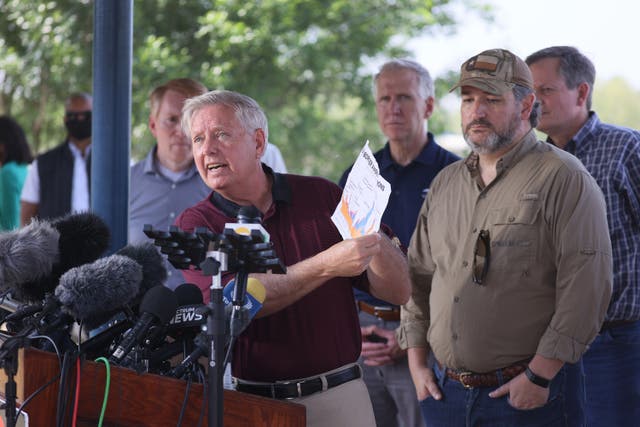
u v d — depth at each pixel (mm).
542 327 3662
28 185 6465
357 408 3367
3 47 13664
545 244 3660
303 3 13477
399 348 4707
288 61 13016
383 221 5043
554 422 3691
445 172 4105
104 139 4250
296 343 3322
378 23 13766
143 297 2898
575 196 3623
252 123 3387
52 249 2922
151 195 5164
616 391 4367
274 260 2623
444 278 3906
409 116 4980
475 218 3826
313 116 13930
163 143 5141
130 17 4297
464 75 3855
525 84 3816
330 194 3535
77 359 2605
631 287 4301
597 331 3613
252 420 2848
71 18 12922
